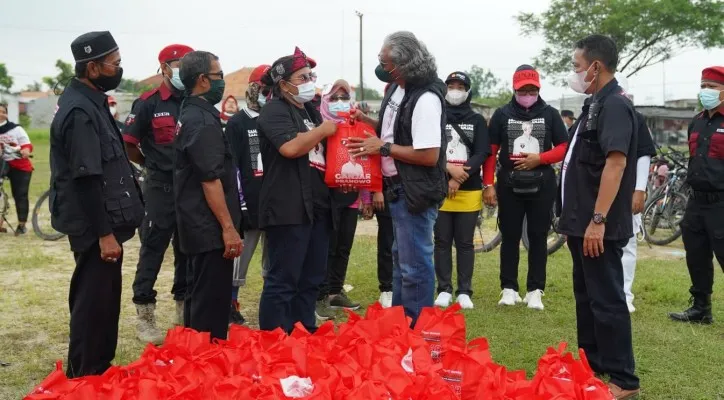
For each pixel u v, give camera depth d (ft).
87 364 12.09
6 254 26.96
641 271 24.41
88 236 11.60
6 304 19.24
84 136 11.27
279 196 13.12
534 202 19.15
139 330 16.22
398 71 12.98
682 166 31.94
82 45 11.64
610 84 12.46
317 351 10.36
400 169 13.19
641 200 18.11
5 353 15.26
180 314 17.57
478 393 9.22
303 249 13.42
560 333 16.88
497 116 19.58
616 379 12.56
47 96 196.24
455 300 20.04
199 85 12.28
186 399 8.69
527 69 19.01
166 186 16.19
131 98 131.03
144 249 16.25
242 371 9.96
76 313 12.02
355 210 18.98
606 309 12.47
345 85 16.22
